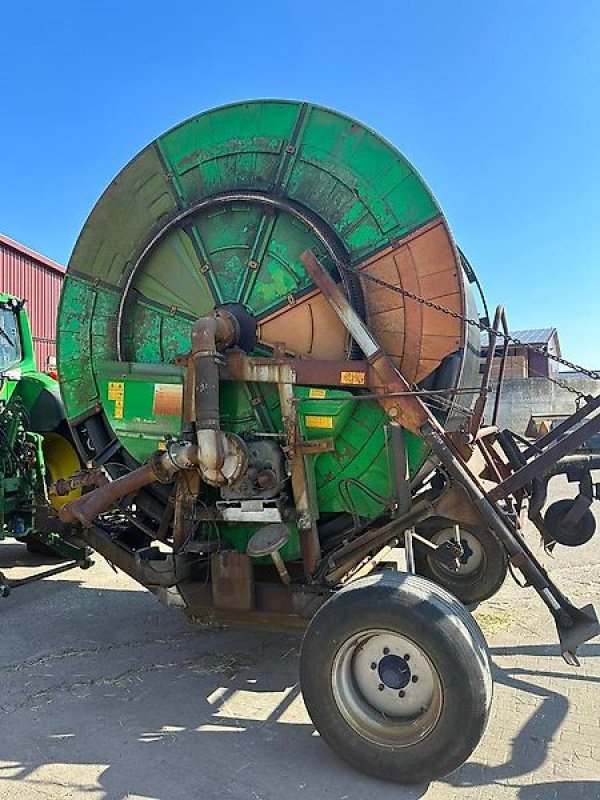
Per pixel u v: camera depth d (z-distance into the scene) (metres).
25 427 6.92
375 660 3.24
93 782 3.15
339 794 3.02
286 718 3.82
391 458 3.87
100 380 4.69
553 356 4.15
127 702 4.06
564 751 3.37
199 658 4.78
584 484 4.85
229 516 4.13
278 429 4.23
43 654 4.92
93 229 4.73
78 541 5.83
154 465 4.11
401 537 4.48
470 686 2.93
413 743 3.04
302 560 4.13
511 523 3.73
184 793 3.05
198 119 4.43
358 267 4.06
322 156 4.16
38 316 18.25
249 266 4.37
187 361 4.27
